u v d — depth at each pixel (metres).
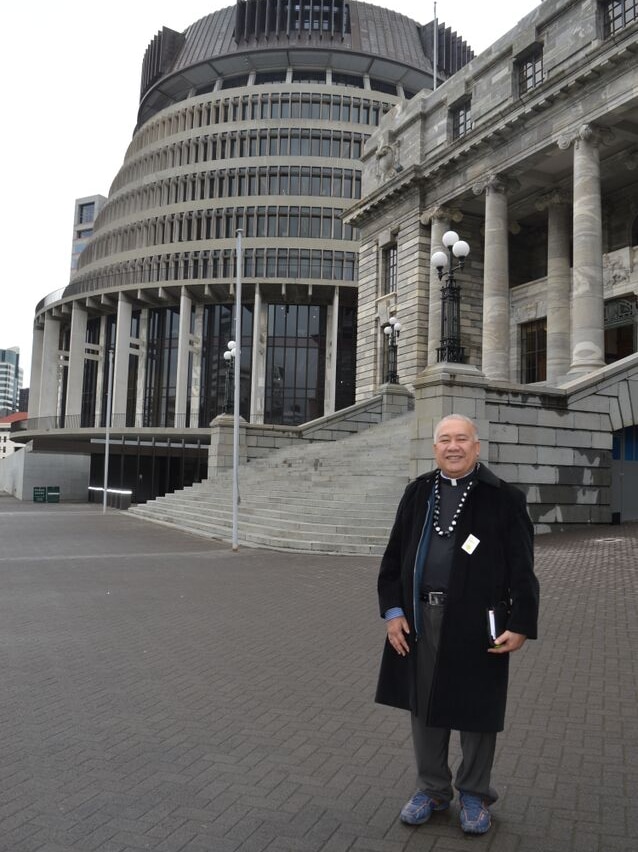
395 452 21.44
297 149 64.06
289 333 62.66
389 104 66.06
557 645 7.03
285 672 6.34
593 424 18.06
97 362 69.94
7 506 40.84
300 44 67.31
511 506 3.46
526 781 4.05
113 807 3.73
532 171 29.77
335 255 60.59
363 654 6.95
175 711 5.29
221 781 4.06
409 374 34.56
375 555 14.50
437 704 3.31
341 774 4.17
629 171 28.75
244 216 62.62
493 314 29.20
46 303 70.94
